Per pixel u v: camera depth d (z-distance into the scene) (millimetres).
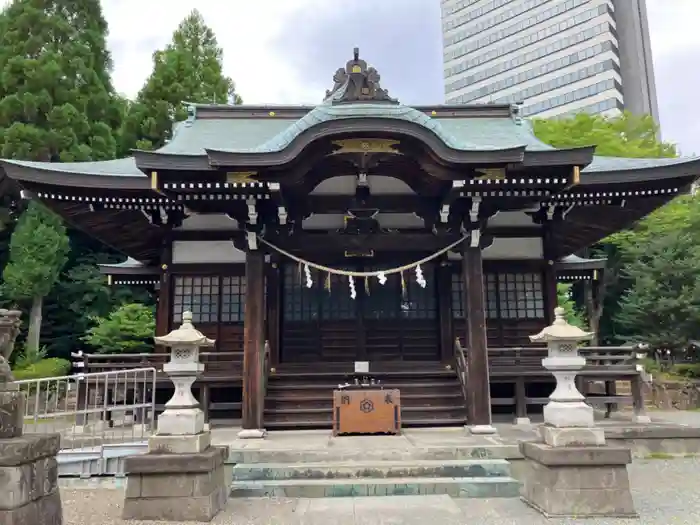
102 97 26812
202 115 15328
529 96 68125
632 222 13250
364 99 10688
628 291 25891
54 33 26141
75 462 8656
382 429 9945
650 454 10125
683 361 23578
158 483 6312
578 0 65625
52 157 24312
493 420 12203
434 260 13156
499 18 72062
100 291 26250
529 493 6984
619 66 64062
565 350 6781
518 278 13133
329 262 13133
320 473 7910
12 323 5387
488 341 12867
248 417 10289
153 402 9391
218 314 12953
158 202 11609
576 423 6531
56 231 23422
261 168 9789
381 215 12766
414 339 12992
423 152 10023
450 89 75562
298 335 12969
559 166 9992
